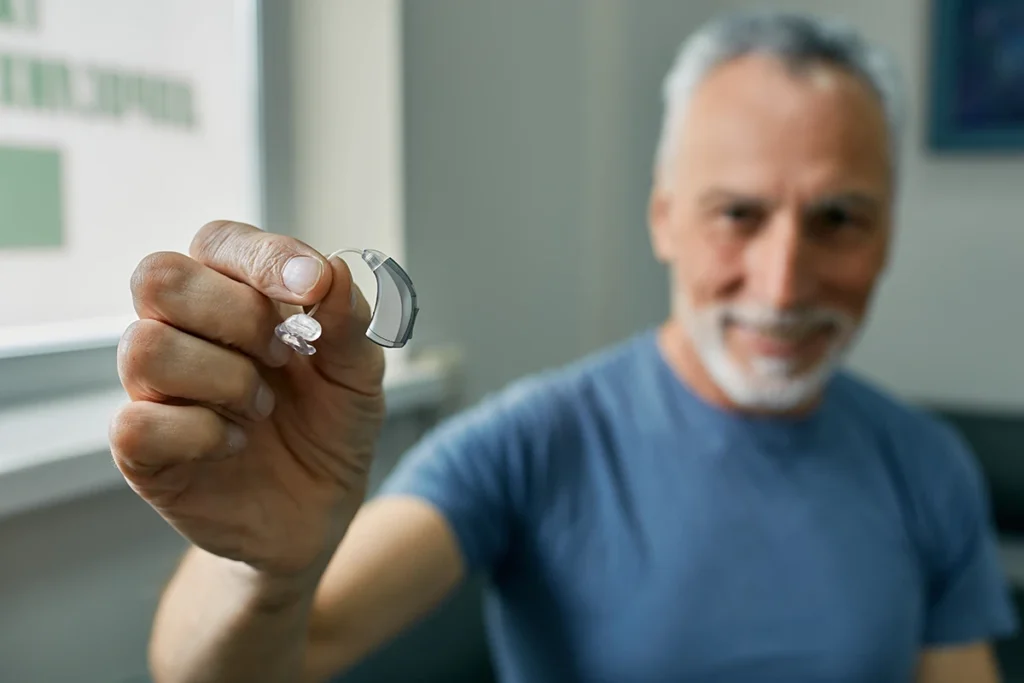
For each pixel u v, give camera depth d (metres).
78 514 0.64
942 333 1.45
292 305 0.46
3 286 0.70
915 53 1.40
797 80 0.71
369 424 0.48
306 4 0.89
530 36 1.11
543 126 1.15
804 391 0.72
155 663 0.52
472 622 0.85
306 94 0.90
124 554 0.67
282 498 0.47
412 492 0.69
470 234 1.00
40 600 0.62
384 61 0.88
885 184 0.73
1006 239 1.40
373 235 0.89
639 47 1.41
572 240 1.25
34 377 0.72
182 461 0.43
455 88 0.96
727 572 0.71
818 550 0.72
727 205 0.72
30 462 0.59
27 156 0.71
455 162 0.97
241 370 0.43
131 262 0.79
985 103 1.37
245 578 0.48
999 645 1.17
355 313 0.45
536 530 0.72
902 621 0.73
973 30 1.36
